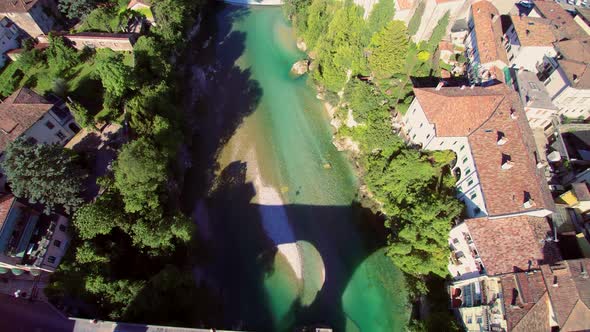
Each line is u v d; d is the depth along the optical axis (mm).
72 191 45344
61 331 40688
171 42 72188
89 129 57656
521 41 63656
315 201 59812
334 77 68188
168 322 42281
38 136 53125
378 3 63000
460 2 59031
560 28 68062
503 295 38250
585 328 33938
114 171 48156
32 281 44469
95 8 77312
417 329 43500
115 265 44719
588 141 56812
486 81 62594
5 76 67750
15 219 42094
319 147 67062
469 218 48094
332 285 51125
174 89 66000
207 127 69812
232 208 58938
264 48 86000
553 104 58656
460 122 50938
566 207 49375
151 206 46344
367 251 54344
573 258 44500
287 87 77375
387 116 60125
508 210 43281
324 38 73188
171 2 75000
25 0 72438
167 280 42562
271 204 59438
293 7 85250
